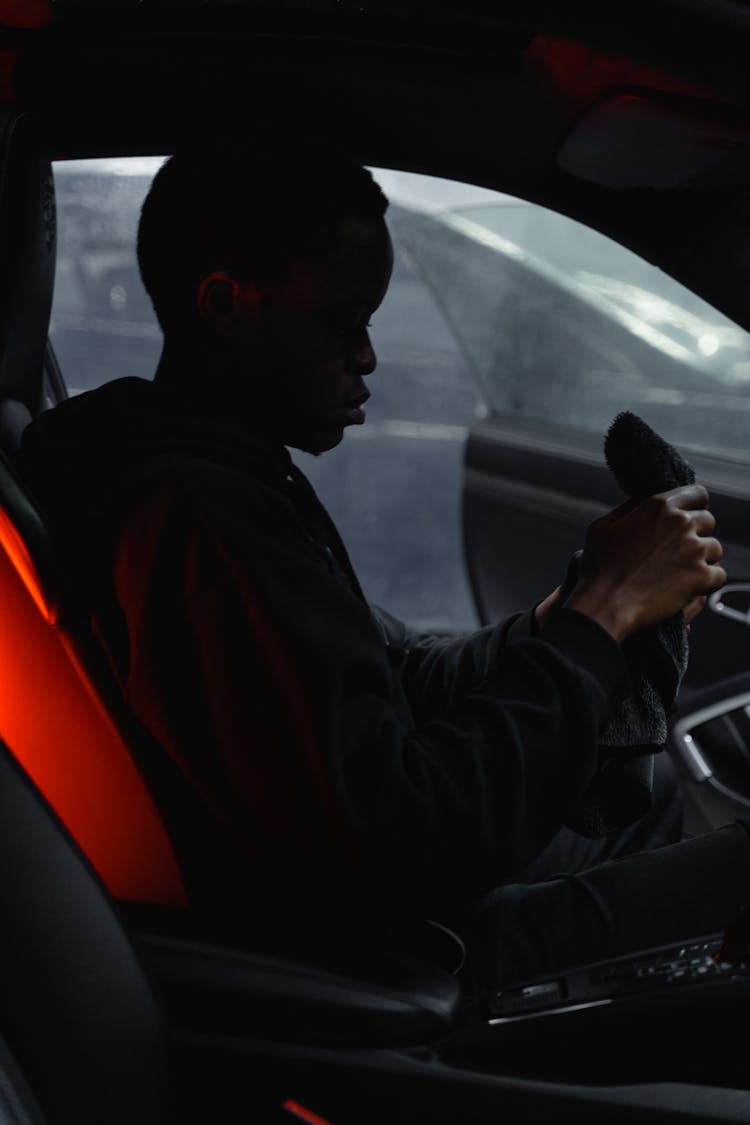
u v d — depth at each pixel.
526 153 1.35
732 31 0.93
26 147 1.18
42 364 1.34
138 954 0.89
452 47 1.21
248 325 1.02
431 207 4.06
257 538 0.94
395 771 0.90
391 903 0.93
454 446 6.24
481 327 3.90
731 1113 0.89
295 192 1.00
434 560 6.23
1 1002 0.81
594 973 0.97
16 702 1.00
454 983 0.97
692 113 1.17
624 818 1.10
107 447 1.02
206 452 0.99
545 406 3.61
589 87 1.20
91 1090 0.84
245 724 0.92
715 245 1.37
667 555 1.01
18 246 1.18
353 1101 0.93
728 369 2.68
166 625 0.94
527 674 0.96
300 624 0.91
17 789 0.85
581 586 1.02
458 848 0.90
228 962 0.93
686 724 1.67
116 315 5.70
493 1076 0.92
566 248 3.64
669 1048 0.91
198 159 1.01
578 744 0.94
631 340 3.19
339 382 1.04
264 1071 0.93
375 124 1.33
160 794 1.00
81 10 1.17
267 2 1.16
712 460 1.88
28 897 0.83
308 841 0.92
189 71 1.25
